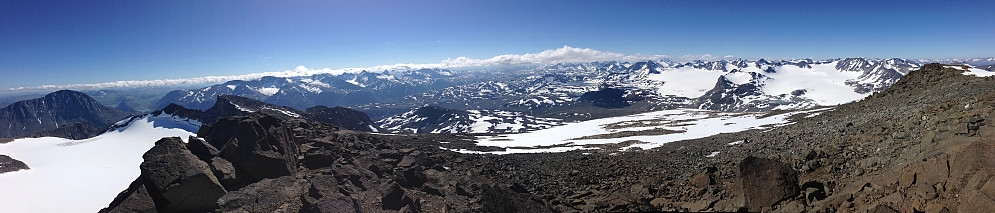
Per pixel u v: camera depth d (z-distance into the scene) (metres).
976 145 16.17
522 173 37.41
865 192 18.08
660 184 28.23
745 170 20.83
